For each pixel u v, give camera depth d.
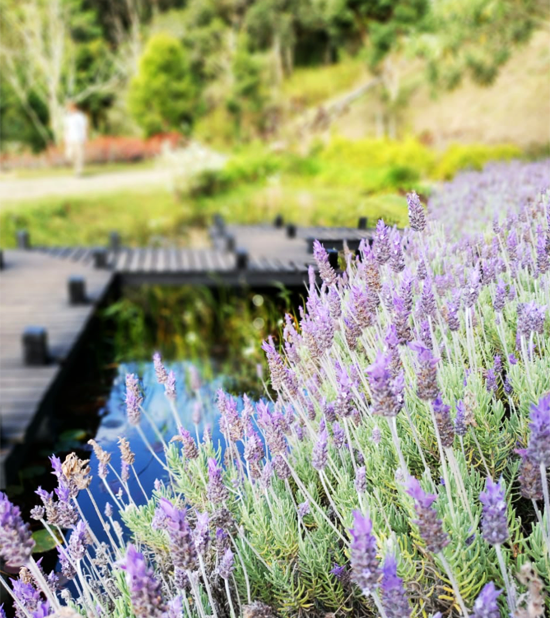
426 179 11.12
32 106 26.02
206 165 16.53
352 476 1.54
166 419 2.96
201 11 31.55
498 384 1.69
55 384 4.38
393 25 21.95
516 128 19.91
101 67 27.25
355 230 2.21
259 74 27.66
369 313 1.35
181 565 1.02
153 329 6.80
